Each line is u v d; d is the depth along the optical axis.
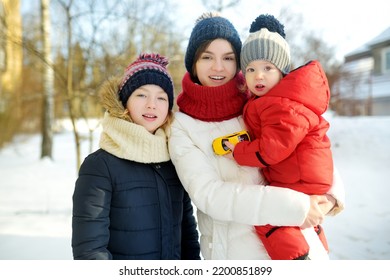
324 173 1.51
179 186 1.62
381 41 14.78
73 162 9.40
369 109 15.04
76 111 4.69
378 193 5.16
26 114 11.96
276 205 1.36
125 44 4.46
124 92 1.55
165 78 1.56
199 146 1.56
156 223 1.48
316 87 1.54
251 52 1.60
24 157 10.55
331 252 3.35
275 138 1.47
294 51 7.64
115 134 1.46
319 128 1.55
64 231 3.88
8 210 4.84
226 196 1.39
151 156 1.50
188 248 1.75
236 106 1.66
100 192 1.38
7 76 10.25
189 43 1.75
